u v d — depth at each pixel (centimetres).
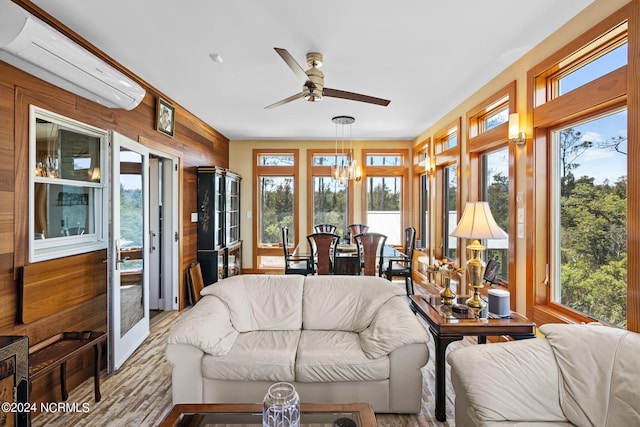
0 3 163
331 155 630
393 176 629
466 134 379
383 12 212
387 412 205
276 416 124
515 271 285
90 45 253
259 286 268
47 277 213
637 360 134
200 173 467
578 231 229
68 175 243
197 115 455
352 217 624
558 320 230
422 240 593
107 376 256
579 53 217
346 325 251
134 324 302
